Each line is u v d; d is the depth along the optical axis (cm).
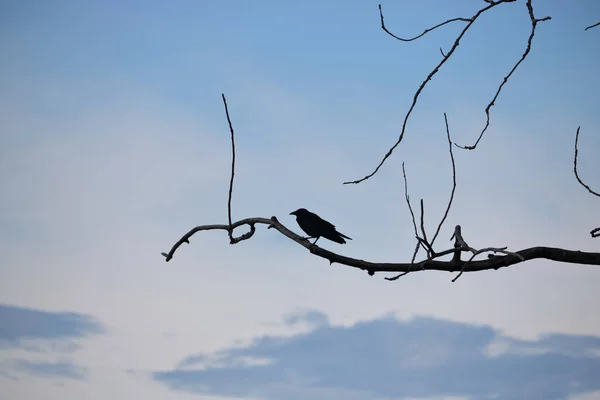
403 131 762
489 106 784
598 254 825
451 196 802
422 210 807
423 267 815
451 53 724
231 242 911
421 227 808
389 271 831
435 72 732
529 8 726
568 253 823
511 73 768
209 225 927
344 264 848
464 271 812
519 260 812
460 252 820
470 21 715
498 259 819
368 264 830
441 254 808
